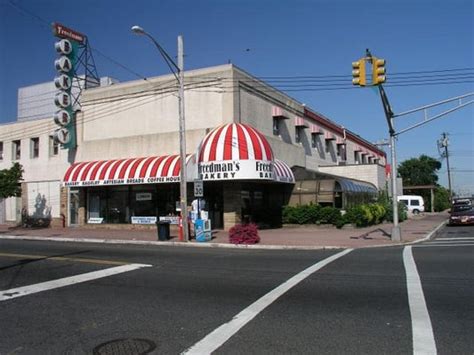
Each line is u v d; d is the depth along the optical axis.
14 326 7.36
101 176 29.25
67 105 32.34
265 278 11.28
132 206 30.48
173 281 10.95
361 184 37.28
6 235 27.34
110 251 17.73
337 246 19.67
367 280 10.80
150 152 30.06
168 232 22.98
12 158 36.75
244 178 25.06
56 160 34.22
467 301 8.56
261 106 31.03
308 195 31.38
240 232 20.91
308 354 5.90
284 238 22.94
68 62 32.16
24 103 40.75
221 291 9.75
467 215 36.41
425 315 7.64
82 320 7.64
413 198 62.50
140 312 8.08
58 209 33.97
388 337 6.53
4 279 11.40
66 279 11.29
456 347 6.09
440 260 14.23
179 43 23.31
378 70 18.59
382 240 22.19
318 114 42.62
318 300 8.80
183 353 6.00
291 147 35.03
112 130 31.59
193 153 27.42
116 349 6.20
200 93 28.64
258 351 6.03
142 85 30.70
